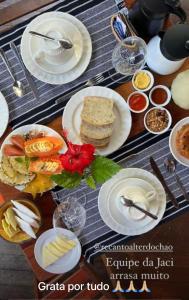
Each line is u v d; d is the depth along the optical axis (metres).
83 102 0.96
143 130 0.98
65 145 0.94
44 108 0.97
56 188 0.96
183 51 0.84
